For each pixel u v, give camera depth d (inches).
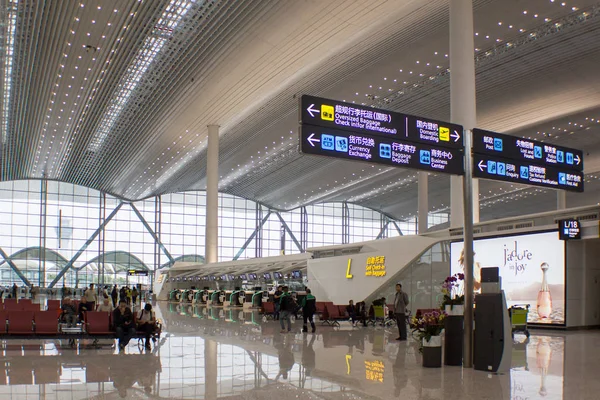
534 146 437.4
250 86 1353.3
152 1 989.2
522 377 331.3
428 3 994.1
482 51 1197.1
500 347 350.0
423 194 1946.4
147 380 325.1
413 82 1365.7
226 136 1824.6
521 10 1048.2
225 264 1694.1
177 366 380.2
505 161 418.0
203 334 625.6
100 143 1893.5
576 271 677.9
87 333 478.6
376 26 1082.1
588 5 1013.8
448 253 818.2
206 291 1573.6
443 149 390.9
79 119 1633.9
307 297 655.1
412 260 849.5
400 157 371.2
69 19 1035.9
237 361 404.5
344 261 979.9
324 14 1024.2
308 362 398.0
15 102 1477.6
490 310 356.2
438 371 354.9
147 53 1202.0
